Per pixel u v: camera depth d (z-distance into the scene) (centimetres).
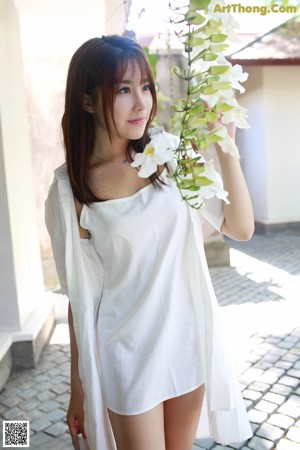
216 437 141
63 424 253
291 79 827
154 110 128
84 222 128
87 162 127
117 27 426
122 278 128
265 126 828
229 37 98
